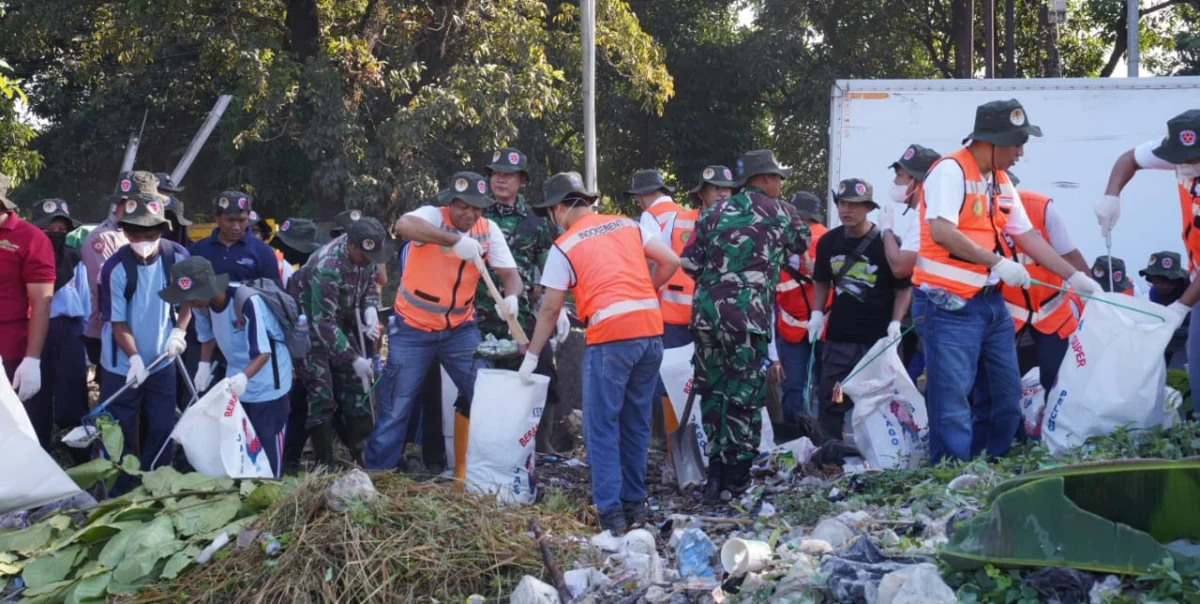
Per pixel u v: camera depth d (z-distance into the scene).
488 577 4.61
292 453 7.13
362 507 4.64
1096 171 9.66
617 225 5.73
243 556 4.63
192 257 6.04
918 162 6.38
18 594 4.74
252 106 16.81
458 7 17.83
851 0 23.67
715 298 6.01
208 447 5.59
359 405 6.97
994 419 5.59
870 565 3.93
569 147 23.45
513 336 6.61
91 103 20.50
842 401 6.79
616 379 5.54
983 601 3.66
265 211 22.89
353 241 6.65
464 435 6.44
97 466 5.58
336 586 4.41
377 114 18.45
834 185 9.98
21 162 11.19
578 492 6.54
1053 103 9.70
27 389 6.00
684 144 23.84
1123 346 5.30
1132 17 17.56
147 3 16.45
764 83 23.16
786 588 3.96
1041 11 23.42
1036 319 6.16
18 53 18.78
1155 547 3.64
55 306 7.02
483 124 17.27
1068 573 3.62
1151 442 5.14
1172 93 9.51
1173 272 8.30
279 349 6.08
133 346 6.13
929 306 5.42
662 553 5.14
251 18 17.64
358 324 6.97
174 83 21.42
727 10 24.53
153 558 4.71
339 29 18.22
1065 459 5.16
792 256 7.23
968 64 20.98
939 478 5.26
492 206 7.16
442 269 6.23
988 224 5.29
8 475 5.14
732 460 6.05
